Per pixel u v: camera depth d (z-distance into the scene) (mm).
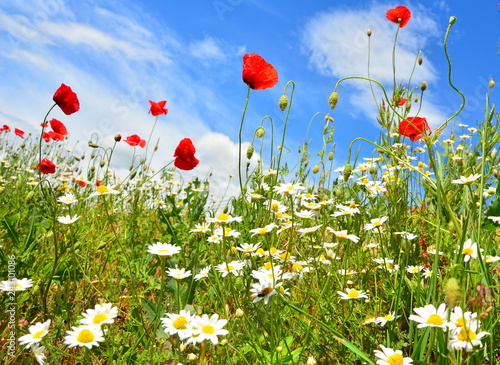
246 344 481
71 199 663
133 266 681
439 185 463
